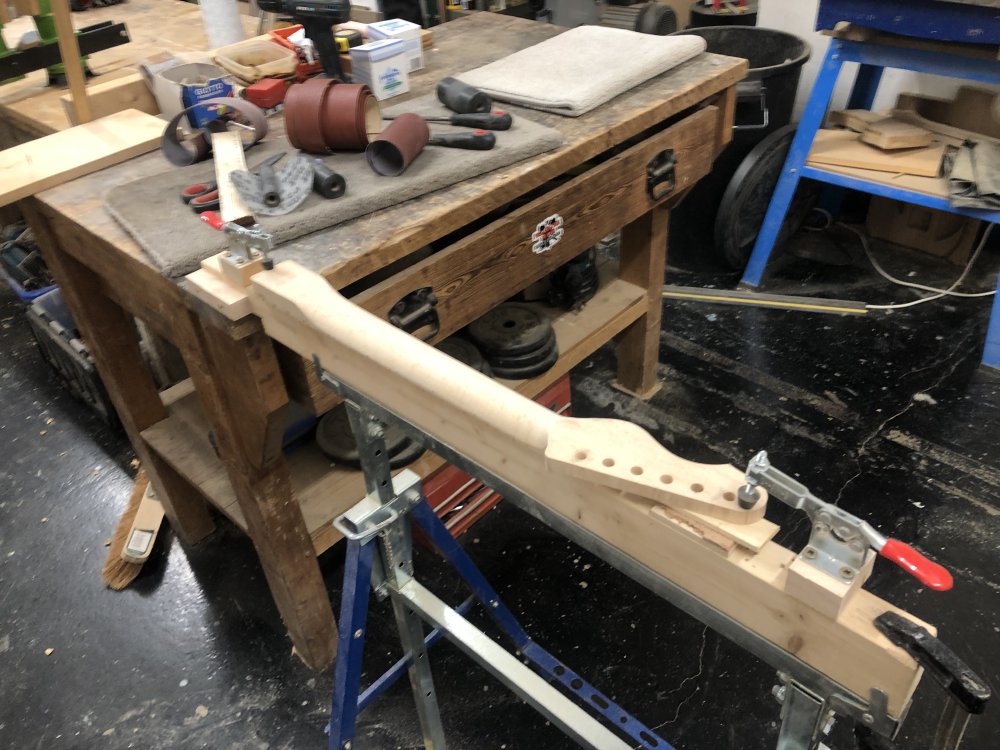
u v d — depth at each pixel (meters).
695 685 1.43
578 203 1.34
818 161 2.20
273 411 1.07
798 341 2.21
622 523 0.65
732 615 0.62
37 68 1.67
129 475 1.97
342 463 1.47
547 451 0.65
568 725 0.98
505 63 1.54
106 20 2.17
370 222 1.09
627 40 1.59
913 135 2.16
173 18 2.21
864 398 1.99
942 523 1.66
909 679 0.52
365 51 1.40
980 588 1.53
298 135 1.20
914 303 2.30
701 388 2.08
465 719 1.41
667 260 2.58
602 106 1.40
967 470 1.78
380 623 1.58
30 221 1.30
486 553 1.70
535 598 1.60
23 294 2.13
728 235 2.32
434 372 0.74
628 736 1.37
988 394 1.97
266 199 1.08
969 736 1.31
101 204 1.18
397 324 1.12
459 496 1.64
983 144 2.14
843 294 2.37
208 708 1.46
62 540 1.82
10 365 2.37
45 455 2.05
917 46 1.88
